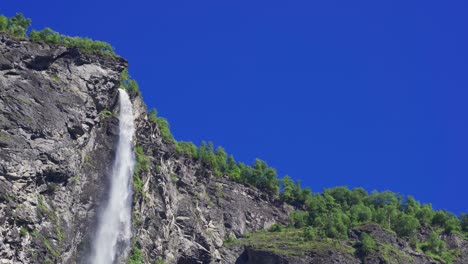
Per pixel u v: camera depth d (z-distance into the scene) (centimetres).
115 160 14700
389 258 17450
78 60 14400
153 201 15738
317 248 17338
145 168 15562
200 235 16638
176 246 16125
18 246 11962
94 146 14338
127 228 14600
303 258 17100
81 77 14288
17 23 15175
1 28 14350
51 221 12662
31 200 12406
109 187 14362
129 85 15888
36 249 12225
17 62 13600
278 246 17450
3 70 13350
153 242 15362
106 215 14162
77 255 13438
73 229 13275
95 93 14400
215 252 16912
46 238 12488
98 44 15012
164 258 15612
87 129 13900
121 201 14588
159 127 17162
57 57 14150
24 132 12769
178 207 16788
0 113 12694
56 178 12950
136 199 14988
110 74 14700
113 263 14162
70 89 13975
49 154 12862
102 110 14562
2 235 11712
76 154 13450
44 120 13138
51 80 13812
